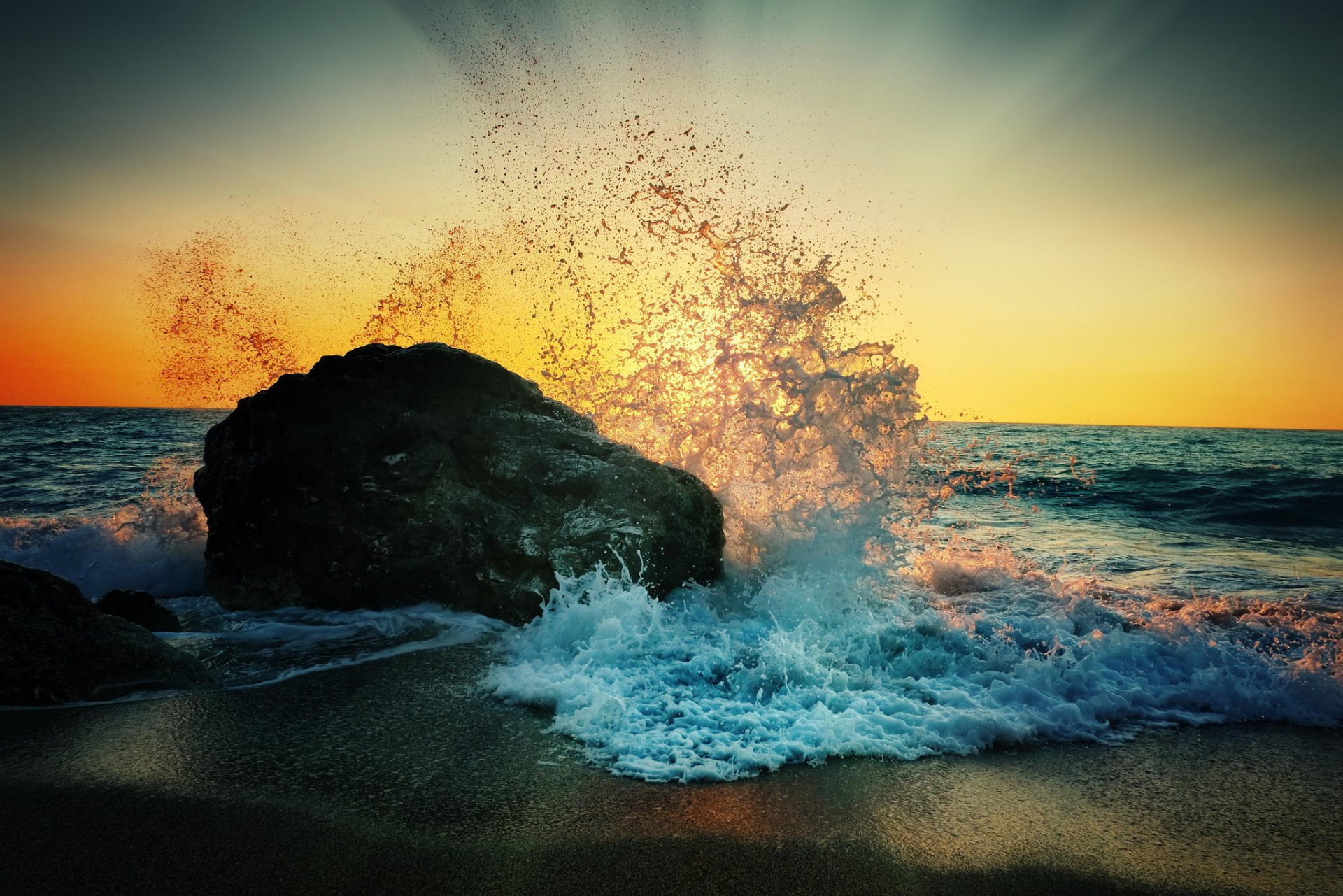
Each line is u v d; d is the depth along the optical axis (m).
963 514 11.53
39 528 7.14
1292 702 3.79
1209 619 5.27
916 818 2.65
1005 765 3.12
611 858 2.33
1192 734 3.50
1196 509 11.98
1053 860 2.40
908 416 5.96
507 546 5.23
